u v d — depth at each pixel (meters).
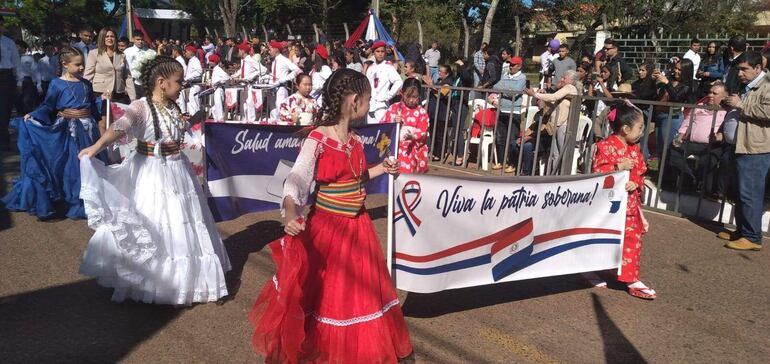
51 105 6.54
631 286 5.02
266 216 6.89
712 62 10.88
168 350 3.86
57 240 5.89
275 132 5.64
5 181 8.32
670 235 6.76
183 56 15.77
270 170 5.71
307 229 3.41
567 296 5.01
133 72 9.44
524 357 3.94
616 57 10.30
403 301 4.78
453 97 10.67
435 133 10.16
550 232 4.60
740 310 4.81
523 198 4.40
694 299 5.01
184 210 4.45
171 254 4.37
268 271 5.21
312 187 3.54
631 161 4.86
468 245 4.26
